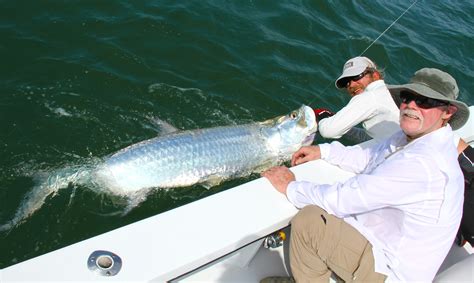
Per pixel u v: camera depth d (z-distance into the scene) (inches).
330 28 176.1
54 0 144.0
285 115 124.3
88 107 119.0
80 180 99.9
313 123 118.9
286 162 122.0
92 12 144.9
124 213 98.5
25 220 92.9
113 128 116.1
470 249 81.0
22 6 138.7
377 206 62.8
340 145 85.2
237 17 162.2
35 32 133.0
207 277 71.4
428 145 60.7
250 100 136.3
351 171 83.3
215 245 63.2
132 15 148.1
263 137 116.6
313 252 65.2
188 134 106.5
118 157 99.8
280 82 144.1
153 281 57.9
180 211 67.1
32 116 112.4
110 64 131.6
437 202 59.6
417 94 60.6
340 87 110.2
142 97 126.3
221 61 143.6
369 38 179.2
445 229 61.2
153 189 102.9
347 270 64.7
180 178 105.0
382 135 102.3
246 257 73.0
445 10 241.1
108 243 60.2
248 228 66.8
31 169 101.4
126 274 57.3
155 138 103.4
